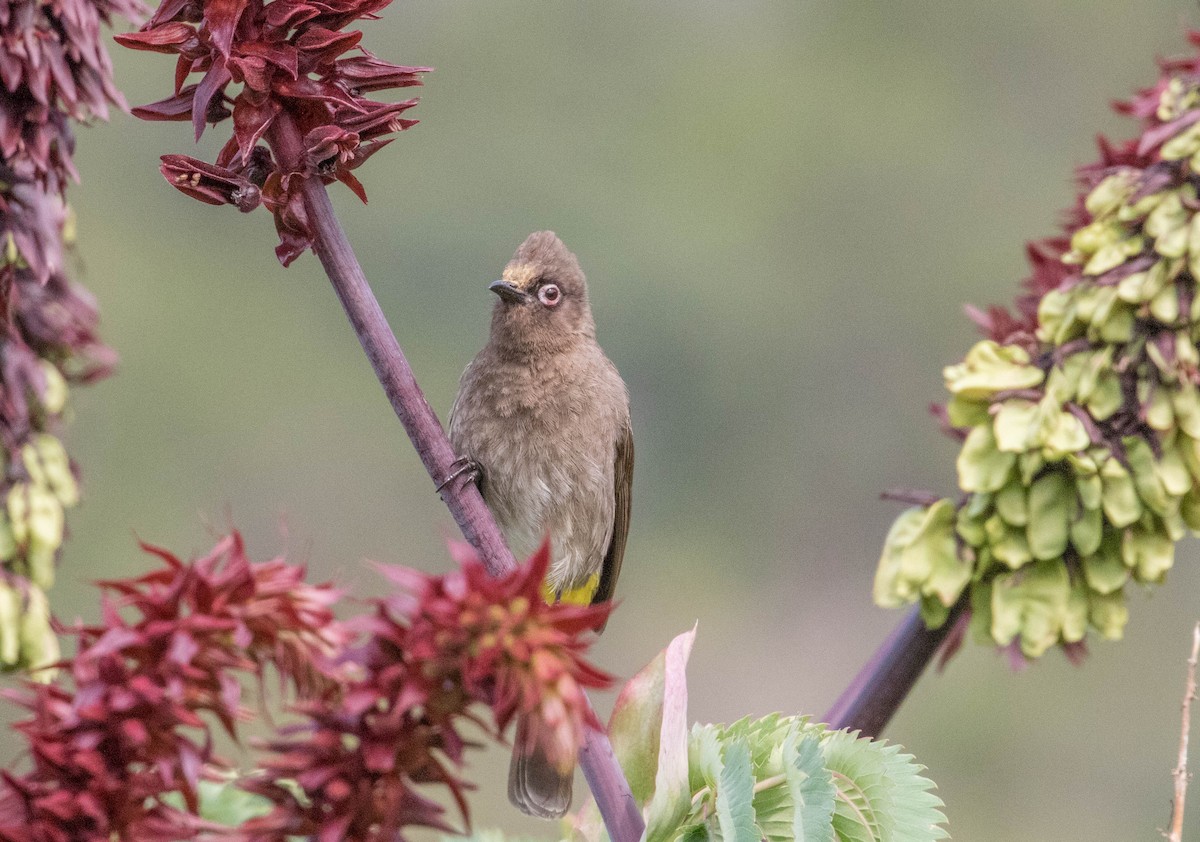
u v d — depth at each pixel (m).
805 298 23.28
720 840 2.81
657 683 3.07
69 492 3.86
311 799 2.11
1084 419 3.63
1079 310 3.71
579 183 23.80
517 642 2.01
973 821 16.06
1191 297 3.62
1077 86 24.94
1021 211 24.30
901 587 3.72
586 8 25.42
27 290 3.97
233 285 21.78
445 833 2.08
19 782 2.08
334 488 20.09
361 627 2.04
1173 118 3.81
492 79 24.22
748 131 24.84
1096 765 16.06
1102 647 16.30
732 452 22.16
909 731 16.84
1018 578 3.73
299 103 2.85
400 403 3.04
